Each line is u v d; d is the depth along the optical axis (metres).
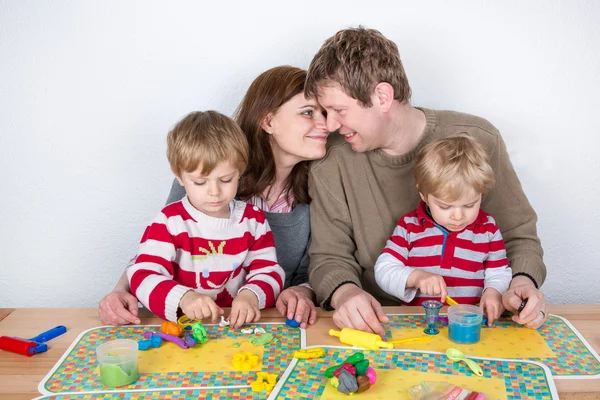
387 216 1.53
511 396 0.97
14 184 1.77
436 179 1.29
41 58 1.70
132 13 1.68
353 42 1.36
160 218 1.38
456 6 1.70
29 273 1.83
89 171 1.77
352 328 1.21
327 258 1.52
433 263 1.41
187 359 1.10
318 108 1.49
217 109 1.75
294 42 1.72
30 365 1.08
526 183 1.82
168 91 1.73
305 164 1.62
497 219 1.50
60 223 1.80
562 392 0.99
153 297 1.26
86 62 1.70
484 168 1.31
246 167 1.48
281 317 1.31
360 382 0.98
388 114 1.41
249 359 1.08
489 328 1.23
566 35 1.72
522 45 1.73
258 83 1.54
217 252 1.40
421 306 1.34
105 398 0.97
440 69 1.74
